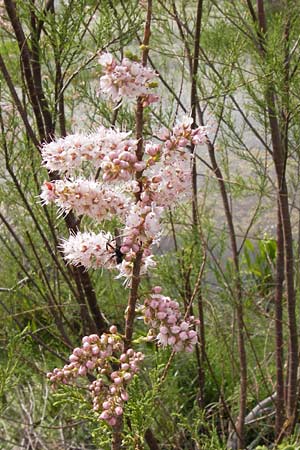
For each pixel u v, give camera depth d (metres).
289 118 3.03
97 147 1.71
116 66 1.65
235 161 5.36
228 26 3.39
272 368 4.16
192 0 3.39
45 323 4.31
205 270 3.54
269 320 4.26
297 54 3.06
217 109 3.48
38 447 3.70
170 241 4.10
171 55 3.23
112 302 3.92
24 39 2.47
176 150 1.70
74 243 1.85
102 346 1.91
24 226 3.09
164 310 1.87
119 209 1.75
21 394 3.89
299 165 3.43
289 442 3.23
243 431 3.60
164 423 3.62
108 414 1.88
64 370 1.92
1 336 3.72
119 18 2.58
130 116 2.94
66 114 3.81
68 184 1.74
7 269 3.92
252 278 4.82
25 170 2.86
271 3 3.31
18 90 4.05
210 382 4.15
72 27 2.67
